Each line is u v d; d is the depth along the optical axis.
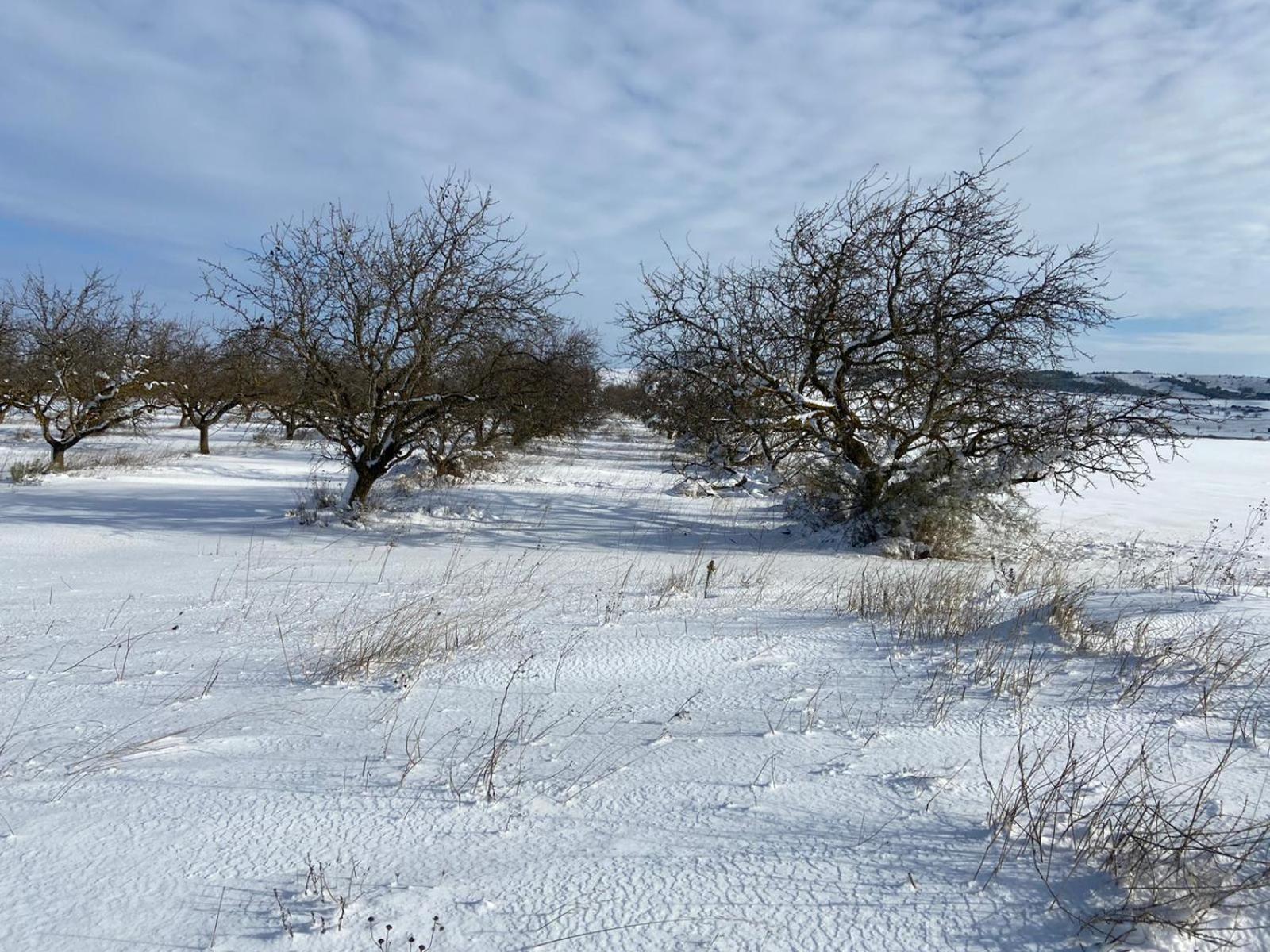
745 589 9.05
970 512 14.18
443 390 16.77
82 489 20.27
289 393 16.14
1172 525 18.55
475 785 3.71
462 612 7.76
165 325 34.62
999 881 2.77
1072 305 13.42
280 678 5.66
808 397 15.88
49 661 6.15
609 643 6.44
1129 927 2.51
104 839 3.19
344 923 2.58
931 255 14.13
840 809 3.38
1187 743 3.99
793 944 2.47
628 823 3.31
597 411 24.00
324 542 13.60
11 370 24.98
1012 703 4.74
